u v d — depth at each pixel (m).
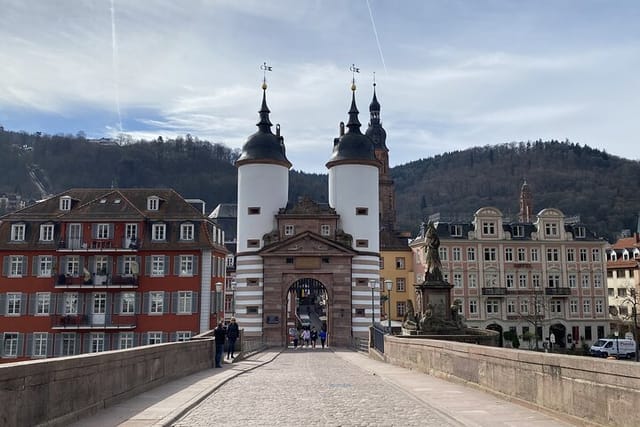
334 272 58.88
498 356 17.36
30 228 63.97
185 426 13.64
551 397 13.97
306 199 61.41
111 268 63.31
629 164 161.12
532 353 15.01
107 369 15.97
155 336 62.22
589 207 147.38
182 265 63.19
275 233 60.34
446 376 22.84
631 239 108.75
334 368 30.56
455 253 87.88
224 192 164.62
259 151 62.06
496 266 88.19
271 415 15.12
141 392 18.94
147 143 169.00
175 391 19.53
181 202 67.12
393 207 117.56
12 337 61.72
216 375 25.66
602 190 152.88
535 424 13.08
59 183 143.88
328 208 61.69
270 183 61.75
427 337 32.62
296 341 57.59
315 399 18.11
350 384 22.39
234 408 16.36
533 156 183.50
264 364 33.56
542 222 89.75
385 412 15.52
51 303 62.38
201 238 63.72
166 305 62.66
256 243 60.66
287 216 60.91
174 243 63.59
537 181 168.12
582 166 171.50
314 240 59.03
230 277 107.62
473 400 16.97
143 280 63.06
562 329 87.75
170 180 160.88
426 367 25.92
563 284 88.81
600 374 11.81
